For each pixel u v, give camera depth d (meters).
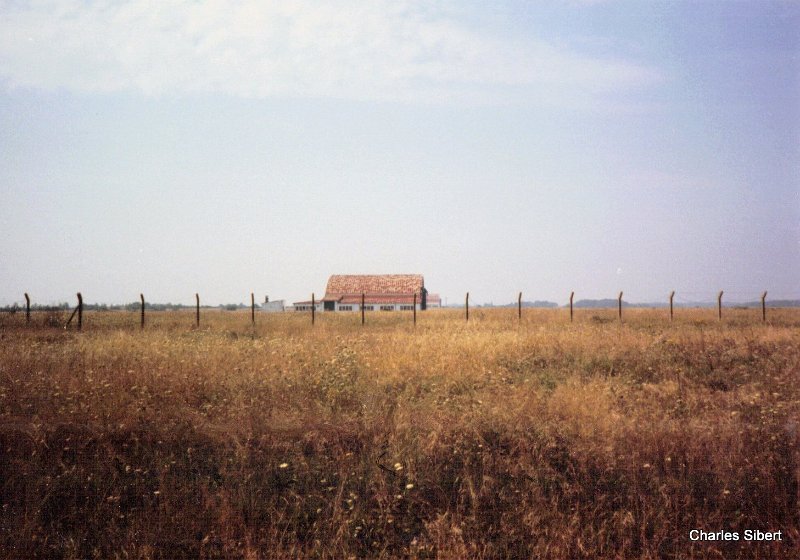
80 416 8.13
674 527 5.76
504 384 11.12
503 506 6.18
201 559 5.38
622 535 5.62
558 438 7.72
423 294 73.19
